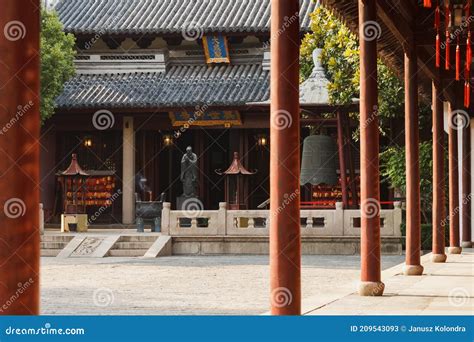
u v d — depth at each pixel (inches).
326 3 685.3
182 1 2138.3
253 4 2105.1
